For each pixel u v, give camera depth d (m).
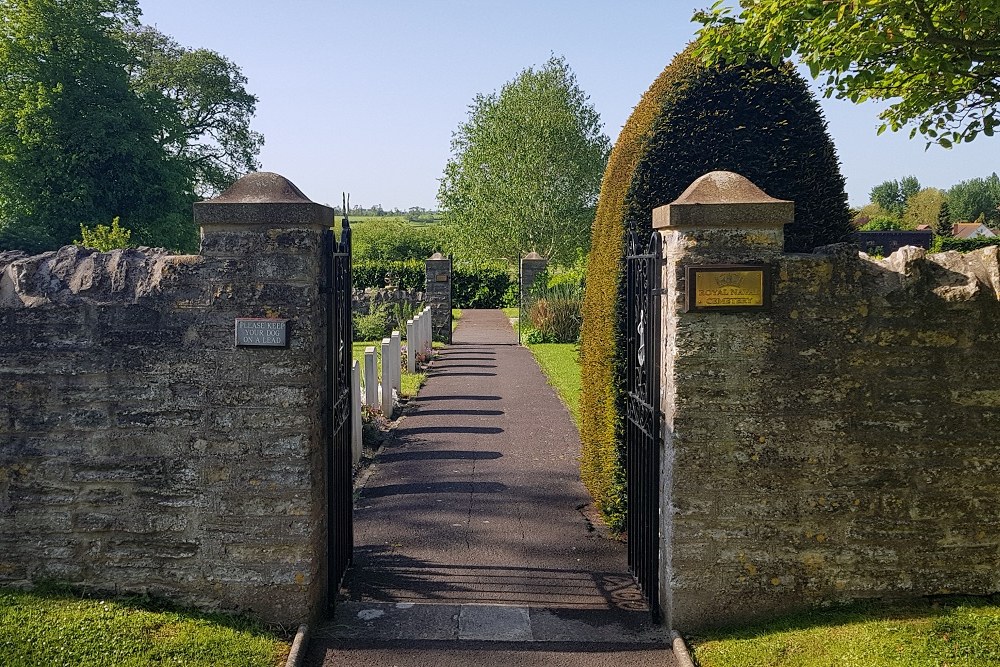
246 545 5.13
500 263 45.12
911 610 5.02
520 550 6.82
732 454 5.09
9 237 27.22
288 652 4.85
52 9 29.41
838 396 5.07
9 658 4.40
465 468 9.56
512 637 5.18
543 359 19.64
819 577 5.16
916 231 54.38
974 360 5.08
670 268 5.11
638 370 5.86
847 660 4.50
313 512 5.18
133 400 5.11
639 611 5.59
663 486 5.34
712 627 5.18
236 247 5.03
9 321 5.09
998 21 5.31
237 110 38.78
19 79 29.77
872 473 5.12
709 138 6.88
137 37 35.94
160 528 5.16
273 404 5.07
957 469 5.13
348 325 6.09
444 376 17.17
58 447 5.15
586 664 4.84
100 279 5.11
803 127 6.98
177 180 32.88
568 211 43.34
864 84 5.95
